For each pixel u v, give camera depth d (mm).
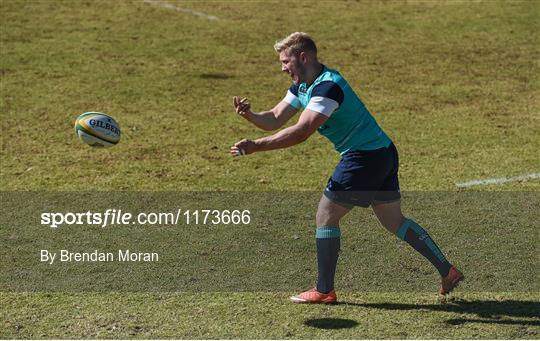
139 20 71500
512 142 45531
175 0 78875
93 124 31469
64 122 48531
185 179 40156
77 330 25938
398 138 46250
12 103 51562
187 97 53531
